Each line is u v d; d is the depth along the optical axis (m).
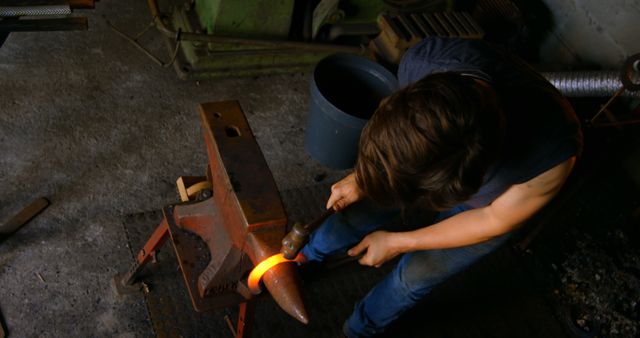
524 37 3.77
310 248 2.41
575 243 3.10
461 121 1.15
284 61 3.49
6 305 2.26
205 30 3.27
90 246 2.50
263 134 3.16
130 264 2.49
